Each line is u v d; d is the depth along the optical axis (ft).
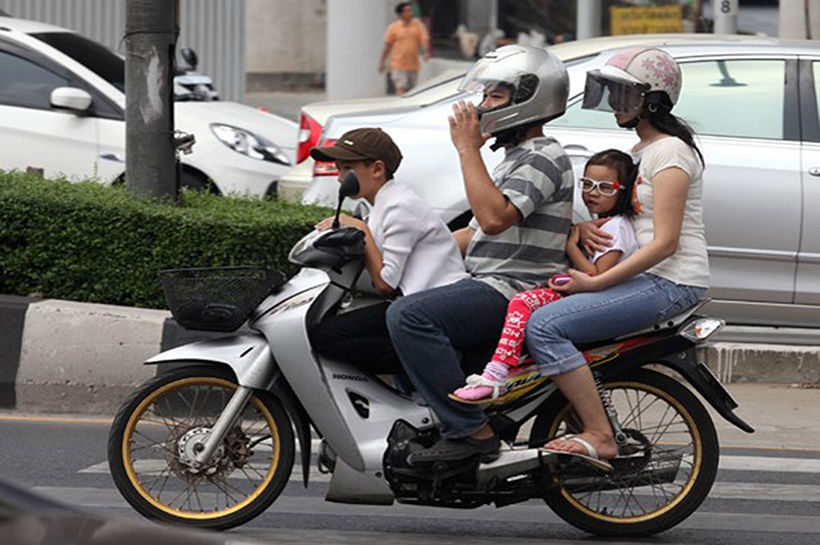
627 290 54.49
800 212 85.25
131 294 83.71
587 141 85.51
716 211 85.25
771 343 88.89
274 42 263.49
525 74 54.08
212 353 55.11
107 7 166.50
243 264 83.30
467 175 53.72
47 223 83.66
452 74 95.20
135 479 56.13
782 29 125.29
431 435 54.54
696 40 89.45
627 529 57.41
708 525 60.39
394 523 59.98
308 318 54.29
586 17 151.33
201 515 56.39
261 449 60.29
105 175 113.09
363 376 54.90
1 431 74.54
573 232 55.62
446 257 55.11
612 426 55.52
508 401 54.54
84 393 79.61
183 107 119.03
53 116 114.01
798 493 65.92
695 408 57.00
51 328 79.82
